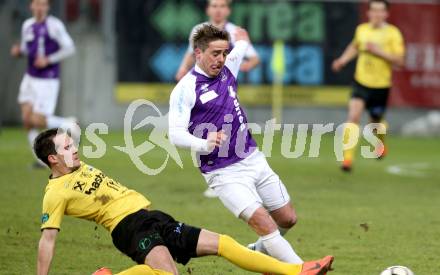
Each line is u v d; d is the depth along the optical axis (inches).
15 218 997.8
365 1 2103.8
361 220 1028.5
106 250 848.3
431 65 2135.8
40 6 1469.0
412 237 932.0
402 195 1229.7
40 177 1322.6
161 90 2100.1
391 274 663.8
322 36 2108.8
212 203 1131.3
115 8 2090.3
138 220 651.5
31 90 1486.2
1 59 2116.1
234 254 650.8
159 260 632.4
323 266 649.0
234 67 722.2
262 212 681.0
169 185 1279.5
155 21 2089.1
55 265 784.9
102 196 660.1
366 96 1455.5
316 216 1050.7
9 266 773.3
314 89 2116.1
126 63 2096.5
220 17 1085.8
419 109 2167.8
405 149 1905.8
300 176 1413.6
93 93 2114.9
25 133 2014.0
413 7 2116.1
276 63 2030.0
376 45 1435.8
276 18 2097.7
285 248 677.9
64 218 1003.3
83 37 2105.1
